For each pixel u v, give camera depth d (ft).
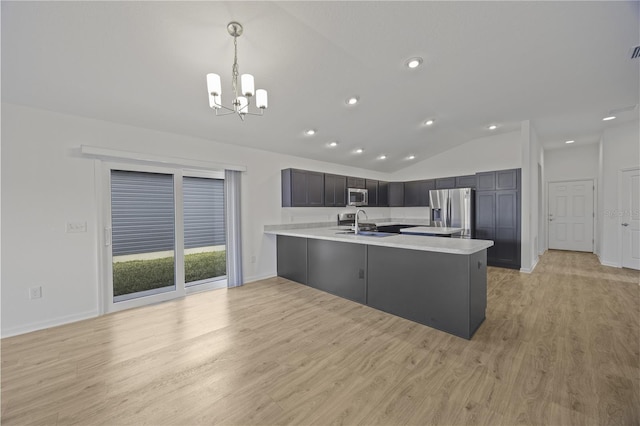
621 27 6.95
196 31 6.86
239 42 7.35
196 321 9.41
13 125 8.45
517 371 6.32
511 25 6.91
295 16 6.44
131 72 7.93
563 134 18.01
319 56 8.39
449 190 18.19
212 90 6.04
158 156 11.21
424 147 18.86
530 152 15.23
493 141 18.10
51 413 5.18
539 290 12.23
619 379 5.93
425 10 6.37
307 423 4.91
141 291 11.24
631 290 12.07
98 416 5.10
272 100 10.46
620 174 16.19
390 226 21.54
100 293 9.98
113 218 10.52
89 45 6.84
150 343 7.88
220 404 5.39
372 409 5.23
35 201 8.80
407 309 9.42
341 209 19.43
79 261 9.59
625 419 4.84
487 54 8.23
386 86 10.48
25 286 8.65
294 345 7.71
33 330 8.73
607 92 10.91
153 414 5.14
